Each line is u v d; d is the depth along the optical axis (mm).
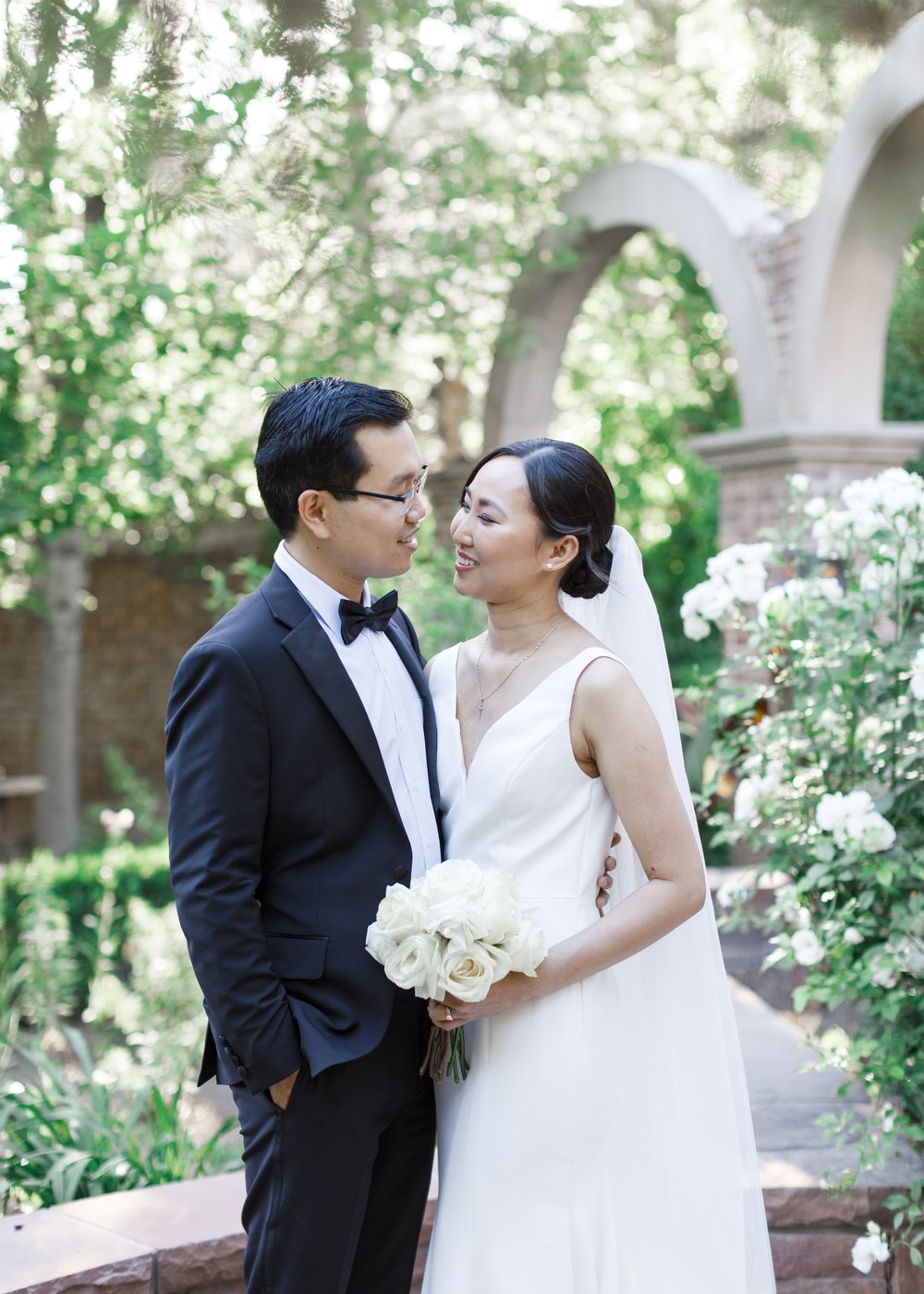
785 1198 2656
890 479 3092
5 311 6352
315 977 1917
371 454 1959
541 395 8516
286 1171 1913
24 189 5410
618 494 11258
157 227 2545
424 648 5824
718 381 11109
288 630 1973
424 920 1820
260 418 8391
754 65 2545
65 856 8047
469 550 2084
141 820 8758
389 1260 2123
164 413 7270
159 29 2150
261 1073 1847
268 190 2570
